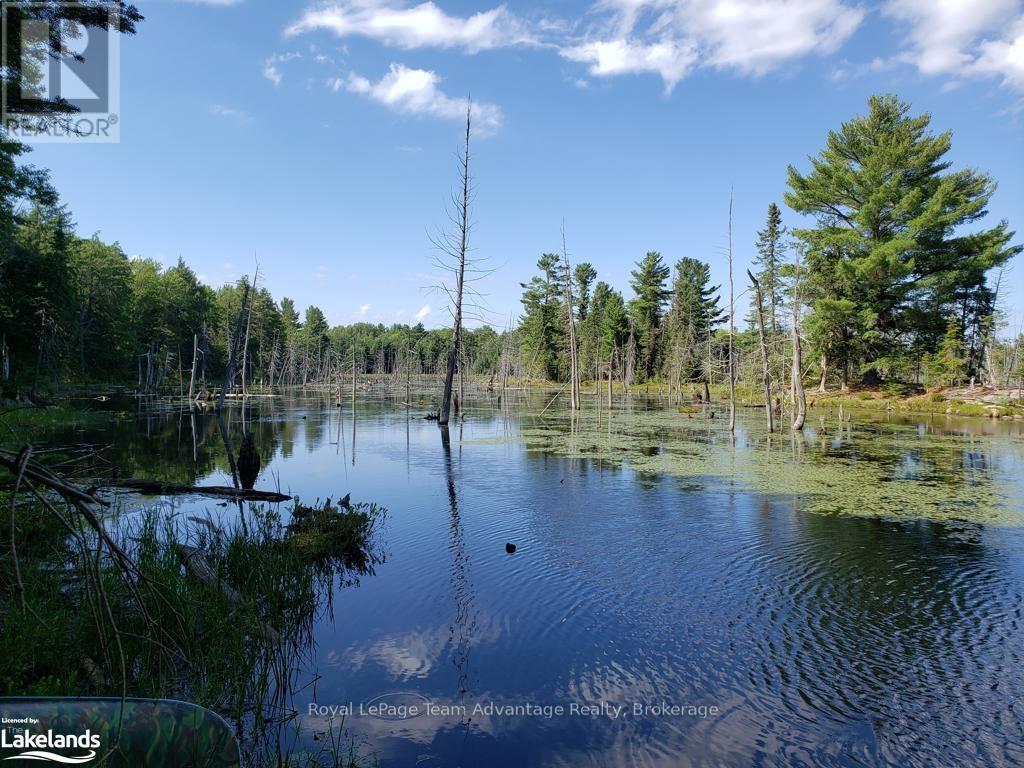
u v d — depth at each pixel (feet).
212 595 21.13
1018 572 26.55
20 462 9.86
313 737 14.47
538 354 271.28
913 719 15.65
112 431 85.66
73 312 125.39
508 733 14.76
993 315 165.48
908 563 27.71
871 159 131.64
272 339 298.15
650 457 61.16
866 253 138.72
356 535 30.99
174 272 258.98
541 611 22.26
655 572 26.55
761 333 79.66
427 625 21.07
